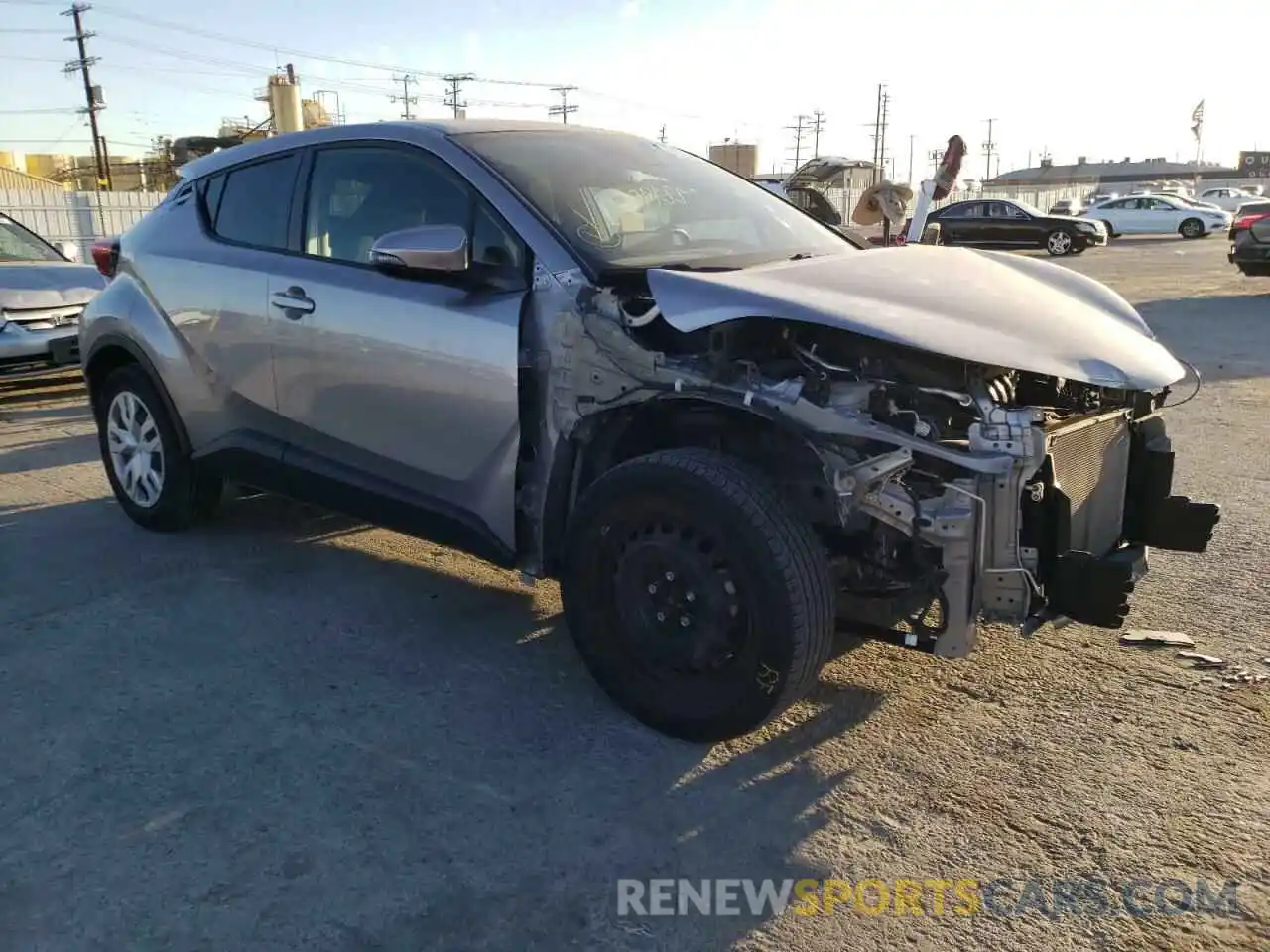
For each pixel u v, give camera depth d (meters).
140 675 3.69
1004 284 3.58
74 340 8.55
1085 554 2.99
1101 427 3.42
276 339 4.24
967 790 2.94
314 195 4.27
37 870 2.64
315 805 2.91
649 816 2.86
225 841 2.75
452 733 3.29
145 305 4.89
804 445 2.99
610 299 3.31
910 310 3.10
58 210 20.05
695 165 4.59
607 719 3.37
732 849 2.71
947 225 31.42
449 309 3.62
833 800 2.91
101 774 3.06
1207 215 37.53
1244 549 4.78
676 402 3.19
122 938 2.40
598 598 3.30
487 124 4.14
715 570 3.03
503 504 3.60
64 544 5.09
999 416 2.89
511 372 3.46
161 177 50.81
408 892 2.55
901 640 3.05
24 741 3.26
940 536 2.86
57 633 4.05
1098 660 3.73
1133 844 2.69
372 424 3.96
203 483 5.07
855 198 24.05
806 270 3.38
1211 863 2.61
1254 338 11.41
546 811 2.88
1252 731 3.23
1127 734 3.22
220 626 4.11
